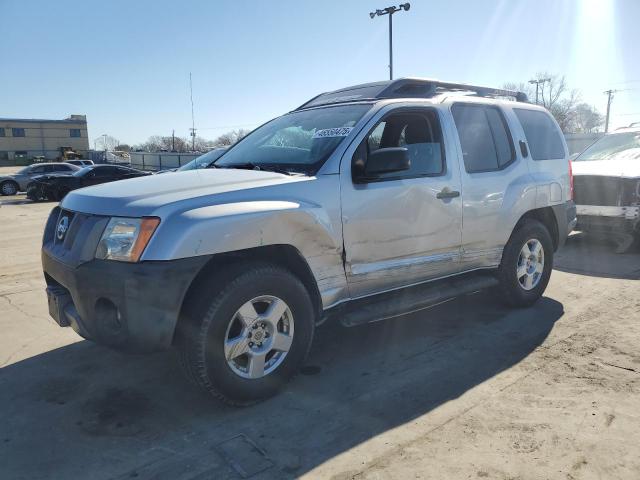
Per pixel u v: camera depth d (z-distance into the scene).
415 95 4.73
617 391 3.56
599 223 7.97
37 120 89.56
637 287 6.12
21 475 2.74
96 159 61.97
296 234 3.44
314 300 3.74
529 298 5.35
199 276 3.22
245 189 3.35
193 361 3.15
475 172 4.68
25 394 3.65
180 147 76.19
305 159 3.87
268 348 3.43
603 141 9.68
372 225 3.86
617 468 2.73
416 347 4.42
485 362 4.08
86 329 3.23
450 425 3.17
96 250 3.14
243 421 3.25
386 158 3.62
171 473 2.74
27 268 7.61
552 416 3.25
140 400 3.55
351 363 4.11
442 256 4.43
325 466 2.79
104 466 2.81
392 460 2.83
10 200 22.70
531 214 5.43
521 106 5.46
